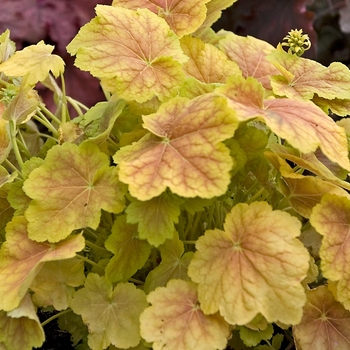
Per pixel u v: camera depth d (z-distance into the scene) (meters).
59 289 0.31
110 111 0.37
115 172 0.31
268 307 0.27
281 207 0.36
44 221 0.31
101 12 0.35
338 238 0.30
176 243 0.32
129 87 0.33
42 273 0.31
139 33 0.36
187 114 0.30
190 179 0.27
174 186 0.27
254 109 0.30
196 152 0.28
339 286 0.29
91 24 0.35
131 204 0.29
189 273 0.29
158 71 0.35
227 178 0.27
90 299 0.31
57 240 0.30
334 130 0.31
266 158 0.34
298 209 0.34
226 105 0.28
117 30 0.35
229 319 0.27
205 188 0.27
